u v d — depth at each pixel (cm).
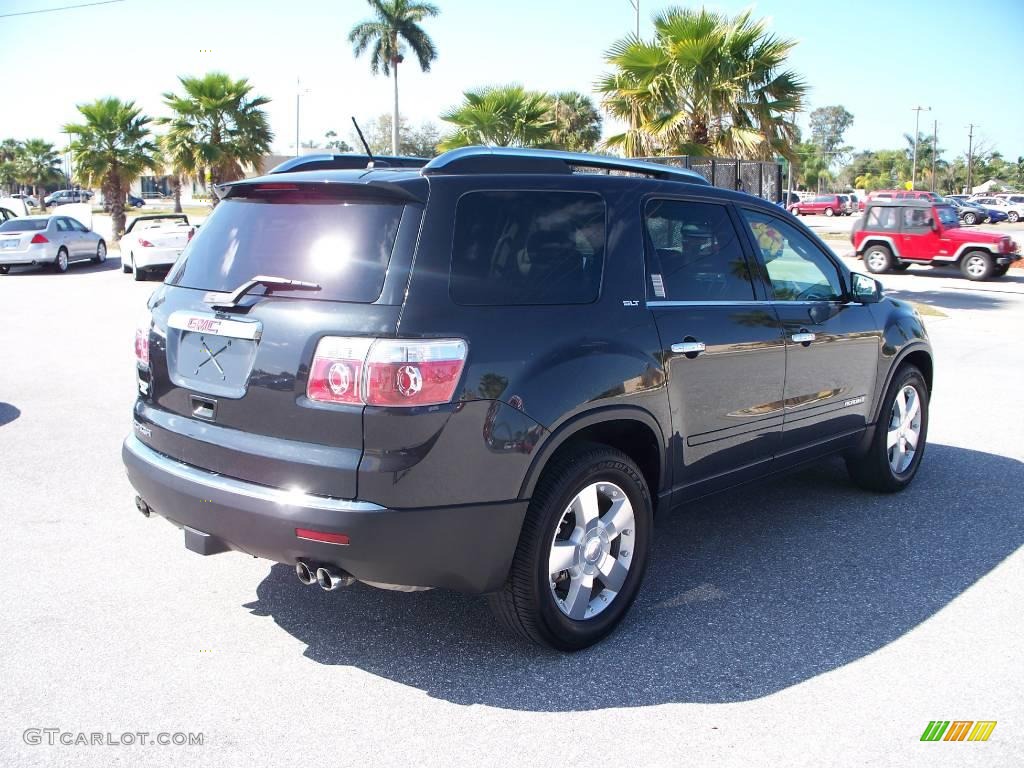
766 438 448
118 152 3250
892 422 556
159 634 369
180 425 346
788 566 447
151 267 1991
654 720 310
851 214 6319
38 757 284
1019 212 5675
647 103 1695
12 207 4288
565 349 337
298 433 310
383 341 298
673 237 405
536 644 361
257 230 348
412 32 4766
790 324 452
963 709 317
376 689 329
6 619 379
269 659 350
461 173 335
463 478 309
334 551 303
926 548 471
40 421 716
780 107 1652
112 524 492
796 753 290
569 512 353
